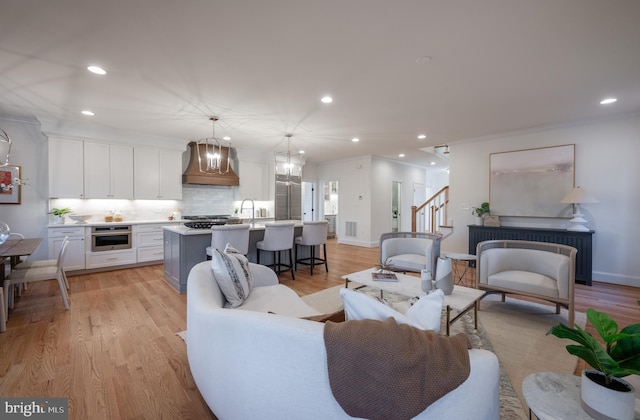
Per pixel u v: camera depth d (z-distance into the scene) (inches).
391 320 40.2
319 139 222.2
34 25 80.8
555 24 81.0
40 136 179.5
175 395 68.5
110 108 150.3
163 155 220.4
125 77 113.9
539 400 41.1
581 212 173.6
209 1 71.9
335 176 333.7
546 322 111.0
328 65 105.2
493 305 129.6
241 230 149.4
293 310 79.4
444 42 90.4
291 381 41.2
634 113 155.9
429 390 34.1
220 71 109.5
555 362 83.1
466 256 157.8
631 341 37.3
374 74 112.0
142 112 156.9
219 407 52.2
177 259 148.8
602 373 40.2
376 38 88.4
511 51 95.3
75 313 117.6
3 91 127.7
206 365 55.4
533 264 120.7
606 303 132.0
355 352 35.9
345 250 280.5
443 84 120.6
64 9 74.2
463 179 220.7
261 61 102.3
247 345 45.4
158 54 97.3
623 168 161.5
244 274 87.0
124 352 87.6
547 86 122.5
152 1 71.7
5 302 108.7
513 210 195.9
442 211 329.1
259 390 44.5
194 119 170.2
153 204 226.8
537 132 187.8
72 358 83.8
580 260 163.2
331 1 72.3
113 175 198.1
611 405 35.9
